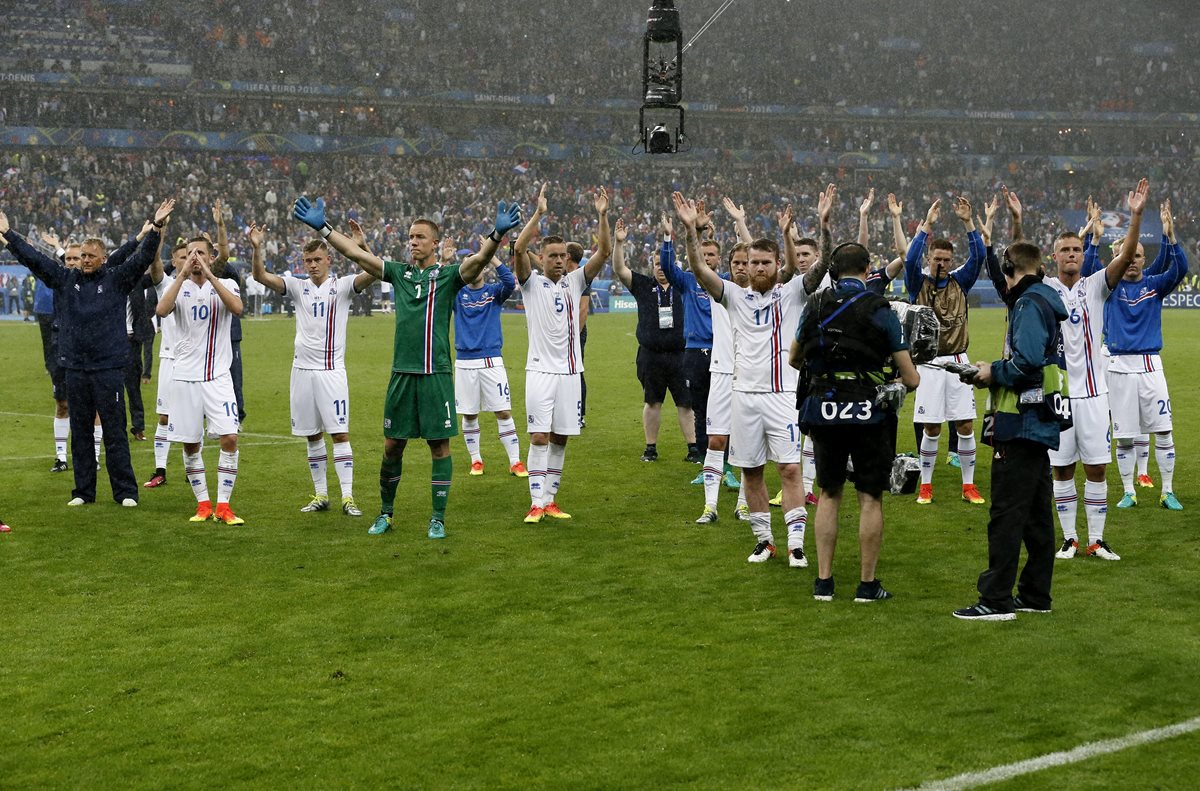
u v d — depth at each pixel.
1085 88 58.75
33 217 42.12
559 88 54.22
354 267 41.56
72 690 5.24
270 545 8.14
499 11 54.69
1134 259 9.17
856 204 54.59
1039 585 6.32
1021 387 6.11
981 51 59.09
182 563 7.61
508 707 4.98
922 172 56.47
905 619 6.21
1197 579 6.98
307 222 8.30
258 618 6.35
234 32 50.34
